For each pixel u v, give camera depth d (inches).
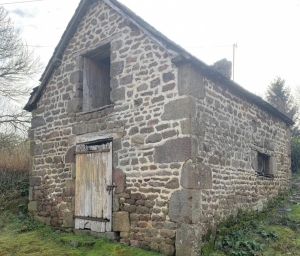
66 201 308.8
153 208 238.4
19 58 581.3
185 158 224.2
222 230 249.3
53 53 337.1
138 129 257.1
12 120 604.7
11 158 472.1
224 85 275.4
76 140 307.1
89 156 292.2
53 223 318.0
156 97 249.0
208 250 225.8
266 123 359.9
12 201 372.8
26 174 451.8
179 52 232.2
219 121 263.1
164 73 246.8
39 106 356.2
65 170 314.7
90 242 255.8
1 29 571.5
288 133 430.0
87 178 291.0
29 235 290.0
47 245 260.5
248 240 244.7
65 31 326.6
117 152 269.0
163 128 240.7
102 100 335.6
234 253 223.8
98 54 319.6
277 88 993.5
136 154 255.6
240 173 290.8
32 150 354.3
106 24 300.7
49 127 338.6
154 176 241.1
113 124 275.9
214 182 247.8
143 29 257.8
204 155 238.1
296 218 311.9
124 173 261.6
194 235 215.6
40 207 335.3
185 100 230.2
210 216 238.5
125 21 282.5
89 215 285.0
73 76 321.1
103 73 342.3
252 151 318.3
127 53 275.9
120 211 260.2
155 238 234.4
